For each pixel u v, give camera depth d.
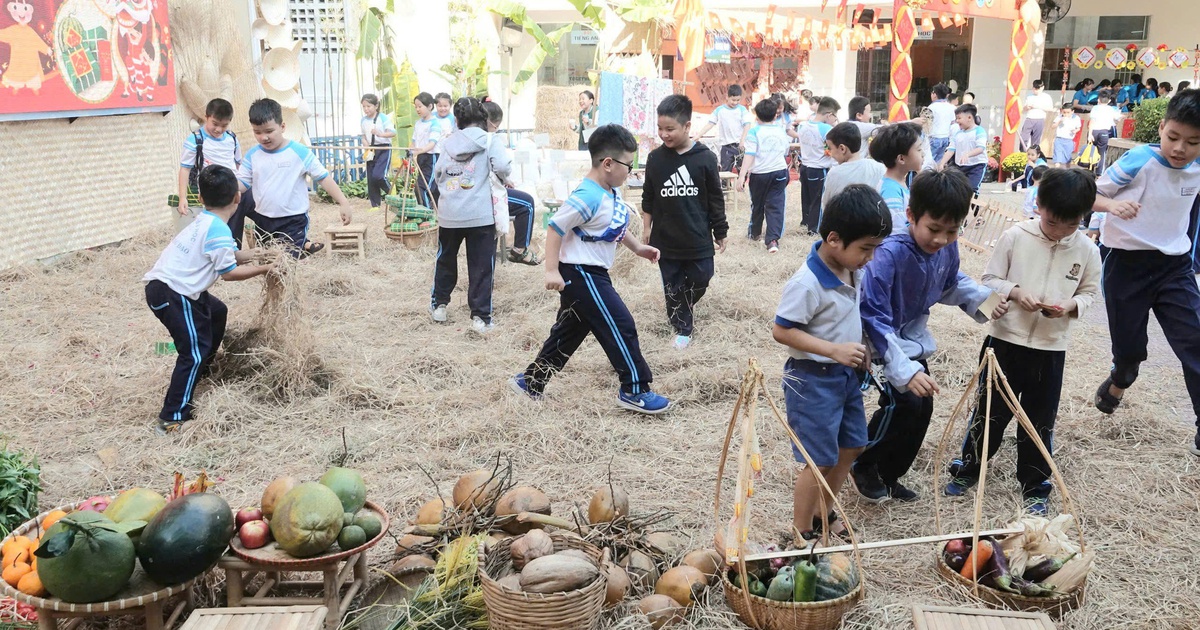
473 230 6.79
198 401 5.25
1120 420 5.08
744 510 3.01
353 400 5.42
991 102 21.95
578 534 3.33
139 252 9.77
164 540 2.81
